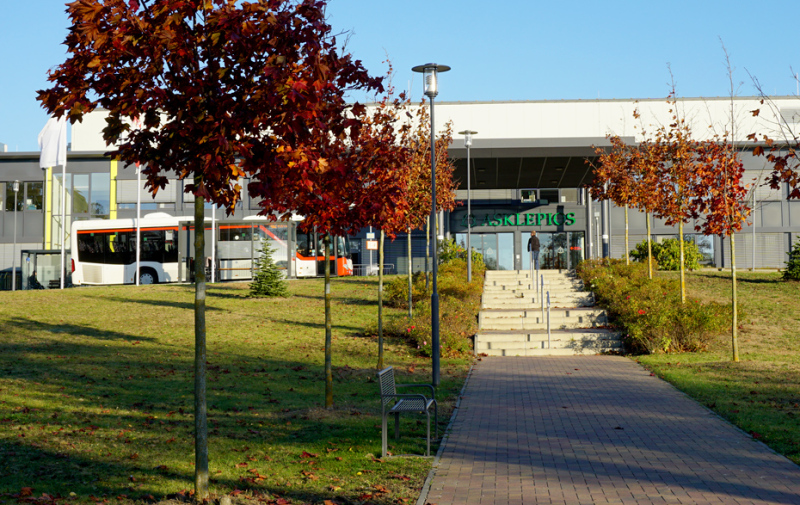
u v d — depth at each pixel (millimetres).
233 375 13102
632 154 24797
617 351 17578
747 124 33719
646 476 6680
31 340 17000
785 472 6746
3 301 25391
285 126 5629
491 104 35406
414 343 17844
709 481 6473
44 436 7965
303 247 35219
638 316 17688
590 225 39281
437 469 7055
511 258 42375
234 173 5824
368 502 5910
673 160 20734
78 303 25156
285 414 9828
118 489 6109
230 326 20312
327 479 6598
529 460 7379
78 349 15883
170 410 9828
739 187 15625
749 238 39438
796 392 11023
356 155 10422
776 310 20906
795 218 39062
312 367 14438
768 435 8258
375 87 7531
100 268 35969
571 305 23234
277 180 5965
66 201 45250
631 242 41062
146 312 23062
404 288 23531
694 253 32625
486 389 12391
